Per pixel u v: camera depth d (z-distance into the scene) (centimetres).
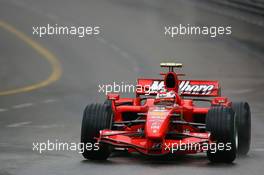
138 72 9888
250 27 12850
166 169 3606
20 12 15788
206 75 9762
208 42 12850
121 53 11744
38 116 6269
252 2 12888
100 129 3803
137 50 11994
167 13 15250
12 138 4944
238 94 8050
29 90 8281
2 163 3812
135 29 13925
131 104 4344
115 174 3456
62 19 14925
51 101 7350
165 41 12850
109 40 12962
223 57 11500
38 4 16725
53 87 8538
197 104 7312
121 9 16000
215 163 3834
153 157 4059
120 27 14112
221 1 14162
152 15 15162
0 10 15962
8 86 8700
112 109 3950
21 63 10838
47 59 11225
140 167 3672
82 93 8000
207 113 3803
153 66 10481
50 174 3469
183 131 4062
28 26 14325
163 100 3981
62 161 3888
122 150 3941
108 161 3878
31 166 3709
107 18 14975
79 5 16562
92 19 14888
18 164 3781
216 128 3747
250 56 11738
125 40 12938
